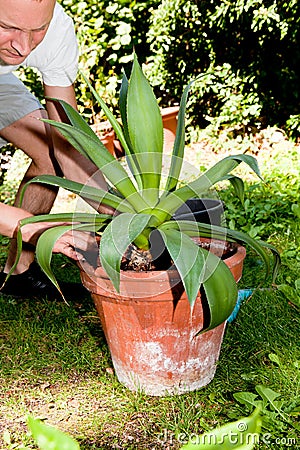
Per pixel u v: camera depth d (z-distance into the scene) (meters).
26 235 1.72
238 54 5.74
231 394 1.73
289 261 2.64
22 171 4.88
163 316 1.58
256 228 2.91
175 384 1.71
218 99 5.89
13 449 1.53
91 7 5.47
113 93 5.44
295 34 5.31
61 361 1.98
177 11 5.47
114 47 5.41
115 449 1.53
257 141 5.56
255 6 5.26
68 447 0.57
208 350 1.70
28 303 2.44
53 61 2.00
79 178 2.06
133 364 1.71
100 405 1.72
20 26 1.43
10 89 2.29
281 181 4.10
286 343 1.97
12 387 1.85
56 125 1.56
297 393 1.68
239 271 1.67
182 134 1.61
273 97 5.77
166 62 5.79
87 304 2.39
